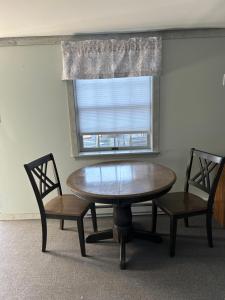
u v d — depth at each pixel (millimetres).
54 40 2633
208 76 2717
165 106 2785
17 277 2027
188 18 2258
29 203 3023
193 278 1926
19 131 2861
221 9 2062
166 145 2891
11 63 2686
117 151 2951
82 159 2920
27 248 2422
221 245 2332
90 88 2783
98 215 3014
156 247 2348
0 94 2762
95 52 2605
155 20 2283
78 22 2254
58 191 2686
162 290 1821
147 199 1913
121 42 2574
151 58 2605
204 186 2338
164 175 2227
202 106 2789
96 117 2869
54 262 2195
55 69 2705
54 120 2836
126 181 2107
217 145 2891
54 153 2920
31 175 2180
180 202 2305
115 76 2648
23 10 1932
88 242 2455
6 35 2543
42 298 1802
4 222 2975
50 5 1861
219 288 1816
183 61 2678
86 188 1989
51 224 2885
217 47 2646
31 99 2779
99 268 2094
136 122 2883
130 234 2395
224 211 2580
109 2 1858
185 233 2559
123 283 1909
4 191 3010
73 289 1872
